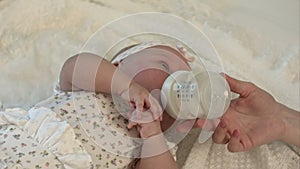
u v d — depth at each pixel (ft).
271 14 4.88
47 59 4.34
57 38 4.46
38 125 3.36
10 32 4.42
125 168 3.50
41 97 4.16
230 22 4.81
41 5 4.56
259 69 4.47
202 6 4.91
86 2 4.68
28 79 4.23
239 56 4.53
